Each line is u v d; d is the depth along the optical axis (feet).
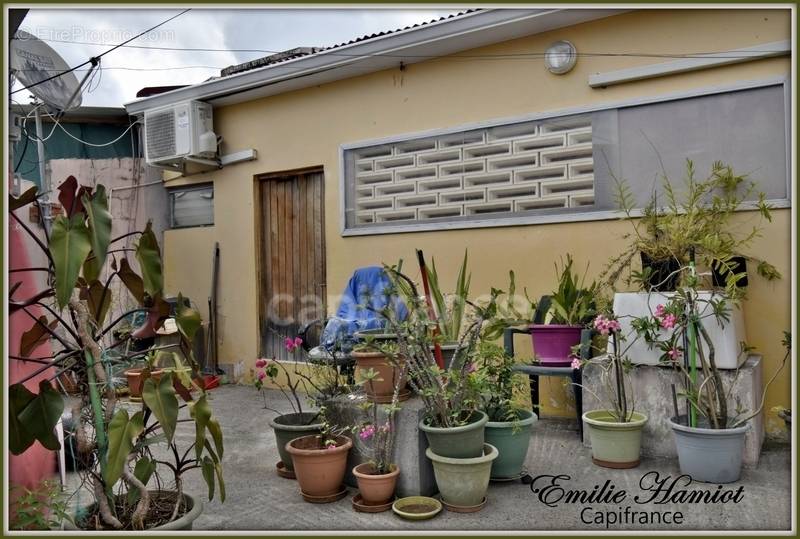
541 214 17.10
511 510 10.88
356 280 17.34
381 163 19.86
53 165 24.75
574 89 16.60
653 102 15.57
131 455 9.70
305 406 18.88
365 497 11.16
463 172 18.39
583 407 14.20
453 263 18.40
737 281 13.96
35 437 8.43
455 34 17.12
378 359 11.96
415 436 11.49
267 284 22.68
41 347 11.58
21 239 11.57
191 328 9.27
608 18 16.05
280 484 12.66
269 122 22.22
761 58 14.35
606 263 16.11
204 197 24.52
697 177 15.07
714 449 11.61
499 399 12.21
